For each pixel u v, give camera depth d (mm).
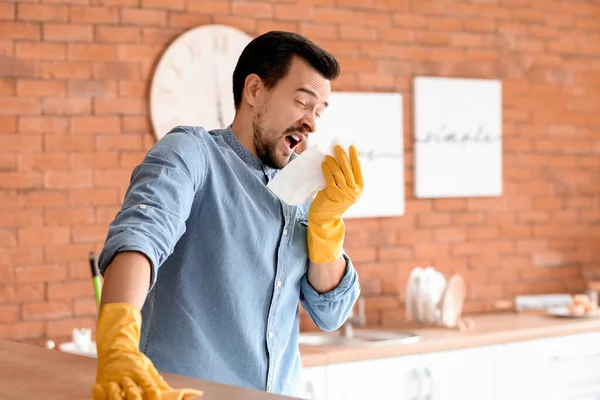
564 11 4980
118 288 1293
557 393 4152
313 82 1758
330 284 1893
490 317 4500
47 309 3643
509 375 4008
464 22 4656
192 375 1689
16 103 3602
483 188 4680
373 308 4352
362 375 3596
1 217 3570
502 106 4766
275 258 1781
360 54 4352
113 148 3773
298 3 4195
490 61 4734
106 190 3762
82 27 3717
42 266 3637
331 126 4227
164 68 3854
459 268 4629
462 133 4613
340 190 1724
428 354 3775
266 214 1759
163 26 3871
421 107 4488
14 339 3584
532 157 4863
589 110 5062
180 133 1655
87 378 1327
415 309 4238
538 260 4871
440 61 4582
